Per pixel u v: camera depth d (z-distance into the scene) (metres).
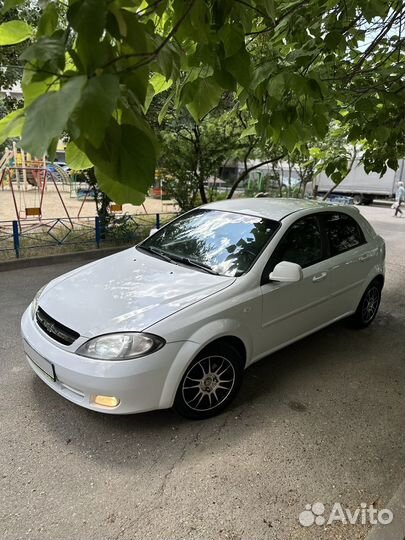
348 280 4.19
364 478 2.50
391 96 2.82
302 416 3.10
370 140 3.24
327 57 2.73
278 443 2.78
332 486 2.43
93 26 0.78
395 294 6.28
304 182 13.70
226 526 2.14
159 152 0.94
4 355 3.80
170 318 2.73
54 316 2.91
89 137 0.74
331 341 4.46
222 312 2.92
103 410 2.61
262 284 3.24
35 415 2.96
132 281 3.21
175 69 1.20
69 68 0.85
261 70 1.87
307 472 2.53
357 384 3.59
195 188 10.79
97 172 0.96
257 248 3.41
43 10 0.93
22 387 3.29
